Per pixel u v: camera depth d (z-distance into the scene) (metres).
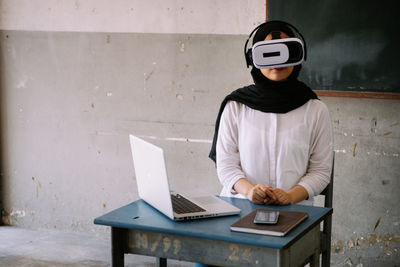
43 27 3.67
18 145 3.85
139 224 1.78
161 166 1.78
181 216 1.82
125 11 3.45
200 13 3.27
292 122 2.14
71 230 3.79
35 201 3.86
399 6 2.78
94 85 3.59
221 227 1.74
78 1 3.55
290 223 1.71
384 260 3.02
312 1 2.93
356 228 3.06
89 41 3.56
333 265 3.13
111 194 3.64
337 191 3.07
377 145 2.96
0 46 3.80
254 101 2.18
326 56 2.94
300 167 2.16
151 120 3.47
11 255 3.37
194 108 3.35
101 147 3.62
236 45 3.21
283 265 1.62
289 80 2.17
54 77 3.69
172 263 3.27
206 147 3.36
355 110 2.99
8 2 3.74
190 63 3.33
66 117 3.69
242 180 2.13
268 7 3.03
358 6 2.85
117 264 1.89
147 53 3.42
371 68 2.87
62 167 3.75
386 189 2.97
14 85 3.80
